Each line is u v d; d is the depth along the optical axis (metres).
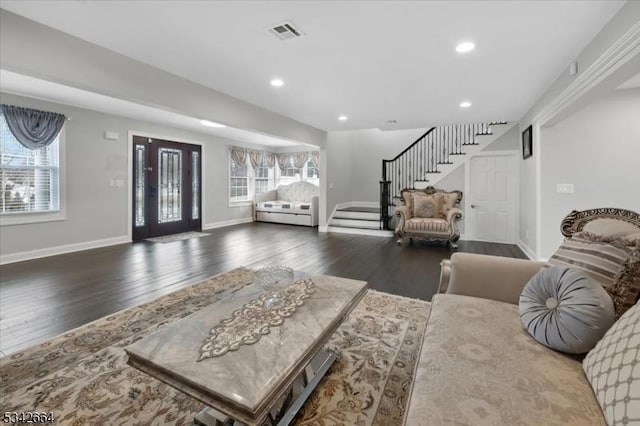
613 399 0.87
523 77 3.32
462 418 0.91
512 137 5.65
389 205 7.25
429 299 3.01
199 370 1.17
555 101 3.30
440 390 1.03
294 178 9.66
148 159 6.11
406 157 7.70
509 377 1.08
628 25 1.96
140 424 1.46
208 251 5.09
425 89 3.74
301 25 2.29
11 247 4.26
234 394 1.05
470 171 6.07
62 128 4.70
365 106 4.56
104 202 5.32
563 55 2.76
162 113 5.27
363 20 2.21
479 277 1.90
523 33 2.38
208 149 7.49
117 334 2.30
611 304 1.21
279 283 1.94
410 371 1.86
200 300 2.96
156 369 1.21
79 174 4.95
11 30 2.18
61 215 4.74
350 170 8.82
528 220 4.79
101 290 3.21
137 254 4.82
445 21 2.22
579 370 1.12
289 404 1.54
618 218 1.73
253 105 4.53
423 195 6.13
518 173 5.62
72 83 2.53
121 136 5.54
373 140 8.66
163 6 2.06
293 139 5.67
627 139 3.71
